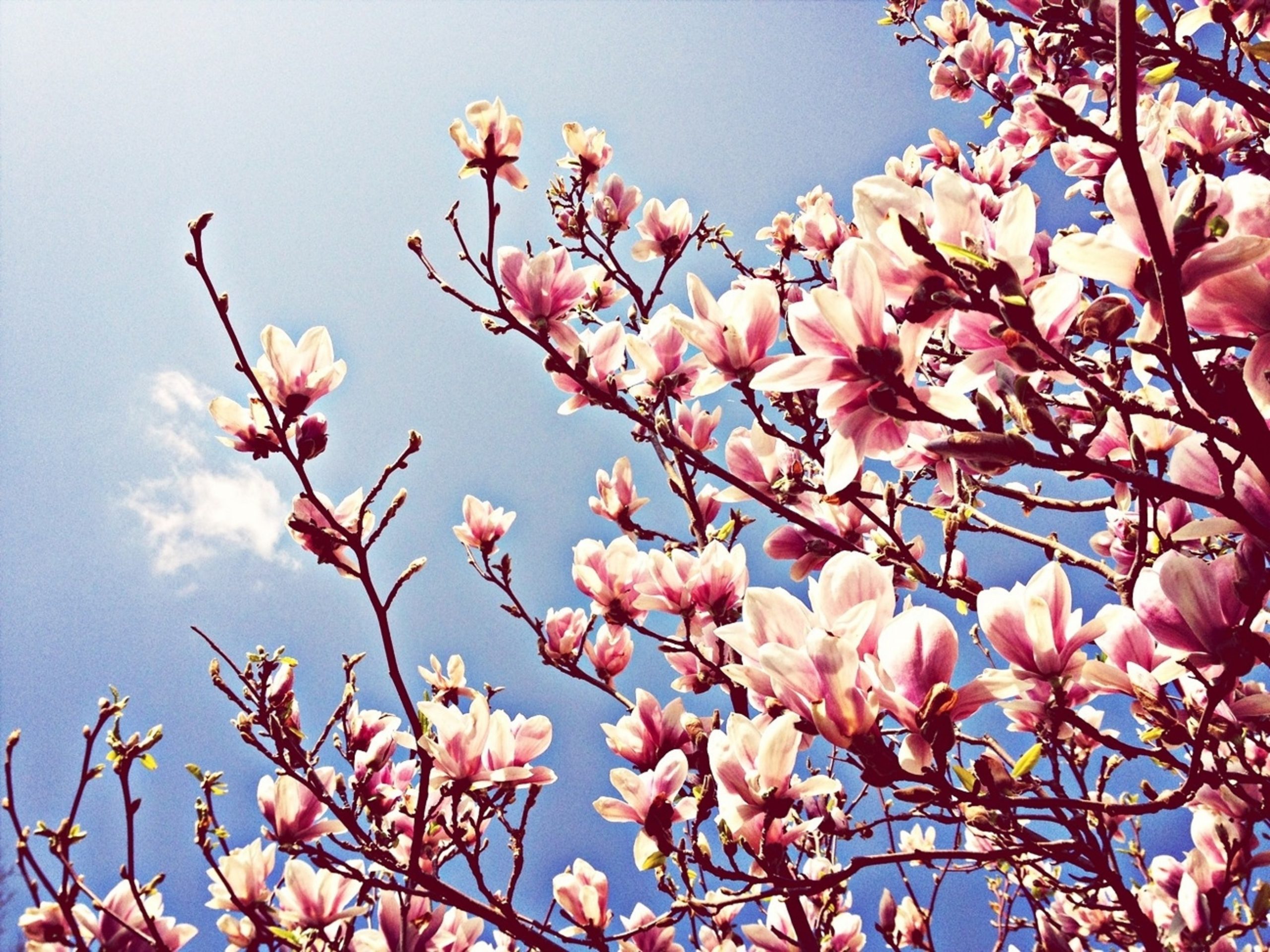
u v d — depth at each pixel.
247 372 1.37
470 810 1.64
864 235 1.00
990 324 1.03
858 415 1.03
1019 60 2.09
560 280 1.54
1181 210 0.94
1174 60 1.29
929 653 1.00
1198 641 1.06
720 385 1.26
